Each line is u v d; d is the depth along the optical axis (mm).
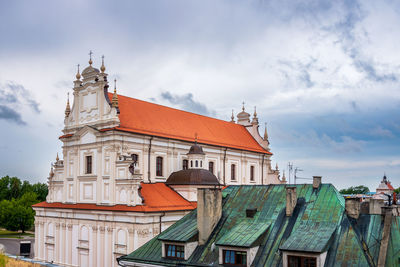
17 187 159500
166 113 68188
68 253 57812
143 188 55125
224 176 71625
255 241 29094
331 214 30391
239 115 88188
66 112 62406
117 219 52062
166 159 61781
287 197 31750
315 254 26297
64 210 58812
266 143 83562
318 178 33594
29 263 46906
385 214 28812
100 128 56688
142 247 34094
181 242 31141
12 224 117188
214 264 29719
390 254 26891
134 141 57188
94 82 58812
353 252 26812
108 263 52344
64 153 61500
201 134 70000
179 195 57781
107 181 54625
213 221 32969
